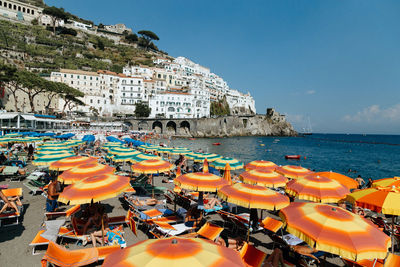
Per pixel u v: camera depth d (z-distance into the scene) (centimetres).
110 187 822
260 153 6594
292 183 977
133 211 1173
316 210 609
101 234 875
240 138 12925
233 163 1817
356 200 771
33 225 1051
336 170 4216
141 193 1478
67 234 874
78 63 12356
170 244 412
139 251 404
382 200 722
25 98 6862
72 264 650
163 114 11488
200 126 11844
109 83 10712
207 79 17225
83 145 4266
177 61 17412
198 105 12781
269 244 963
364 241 496
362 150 8662
